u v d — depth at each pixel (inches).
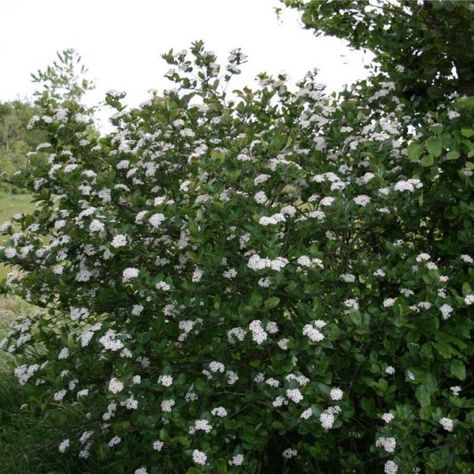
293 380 94.2
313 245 105.3
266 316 103.7
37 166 125.3
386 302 99.6
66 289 121.3
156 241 121.0
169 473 107.5
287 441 112.7
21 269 128.0
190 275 119.9
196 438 99.2
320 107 138.5
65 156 130.9
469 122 112.7
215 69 144.5
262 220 99.7
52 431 137.6
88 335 105.8
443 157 112.7
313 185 121.5
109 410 111.5
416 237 123.8
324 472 110.7
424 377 96.0
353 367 104.1
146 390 105.3
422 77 136.4
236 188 111.4
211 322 106.6
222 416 100.7
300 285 105.1
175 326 111.0
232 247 108.3
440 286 99.0
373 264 107.9
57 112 129.5
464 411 101.4
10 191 505.0
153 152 130.6
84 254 119.5
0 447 138.6
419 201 109.0
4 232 129.8
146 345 112.8
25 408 146.3
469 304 98.3
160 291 108.5
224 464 93.7
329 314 101.7
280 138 112.3
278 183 116.3
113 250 111.6
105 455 114.7
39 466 127.6
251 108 139.1
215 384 103.9
